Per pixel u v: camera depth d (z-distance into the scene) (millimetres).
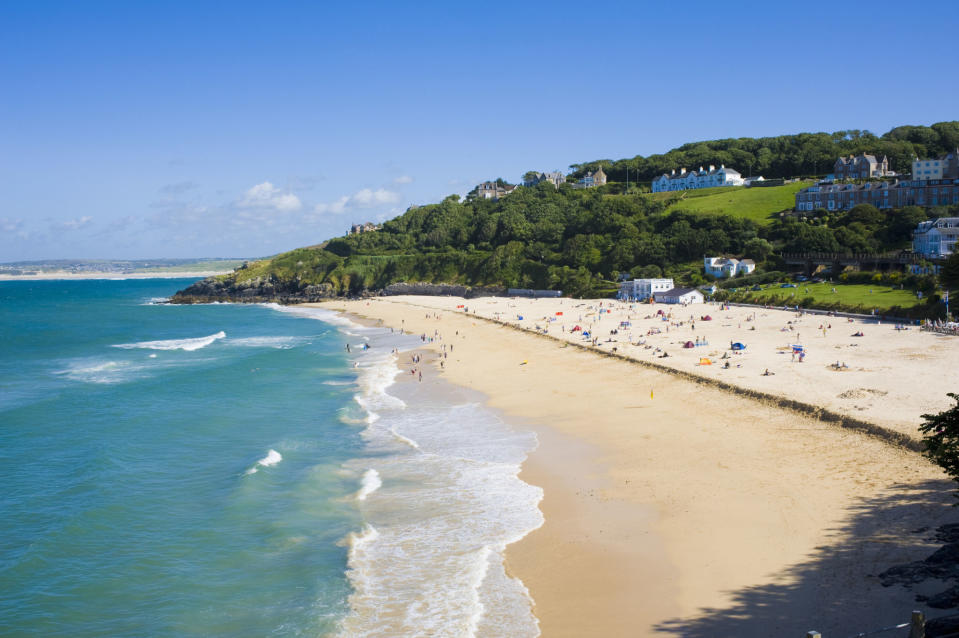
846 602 23656
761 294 113438
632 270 151000
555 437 48250
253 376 77250
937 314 79875
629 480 38562
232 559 31172
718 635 22984
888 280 105812
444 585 28109
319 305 191875
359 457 45750
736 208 169750
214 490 40031
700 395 55031
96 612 26984
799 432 43281
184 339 118625
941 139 197250
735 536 30188
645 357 71125
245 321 152875
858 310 90750
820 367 59781
